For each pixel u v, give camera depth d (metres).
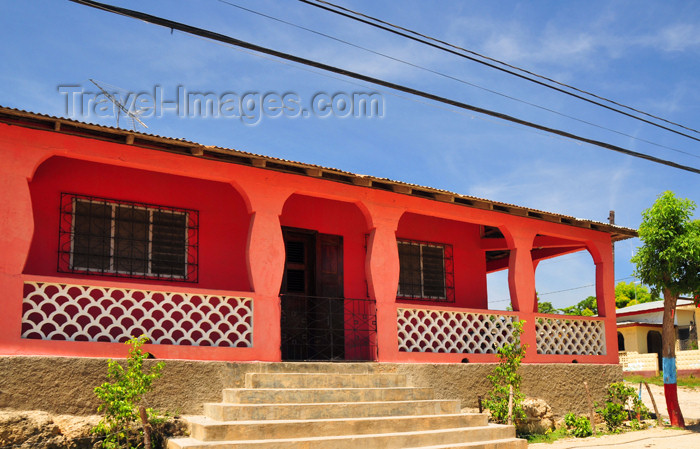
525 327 13.30
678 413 13.58
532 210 13.55
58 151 9.16
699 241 12.79
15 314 8.48
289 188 11.08
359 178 11.60
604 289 14.78
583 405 13.43
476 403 11.92
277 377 9.76
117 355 9.09
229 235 11.95
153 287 9.58
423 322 12.21
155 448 8.66
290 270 12.53
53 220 10.27
